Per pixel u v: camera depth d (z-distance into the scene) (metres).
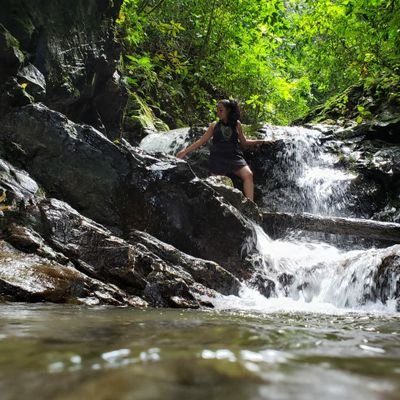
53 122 4.49
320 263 4.82
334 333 1.59
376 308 4.16
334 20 11.67
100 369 0.82
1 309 2.15
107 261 3.36
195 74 11.61
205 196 4.77
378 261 4.48
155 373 0.79
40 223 3.51
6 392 0.68
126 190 4.53
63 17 5.58
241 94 12.50
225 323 1.79
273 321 2.06
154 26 10.73
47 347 1.06
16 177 3.93
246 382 0.74
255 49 12.07
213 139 7.30
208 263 4.03
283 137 8.51
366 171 8.11
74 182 4.42
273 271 4.82
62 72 5.53
